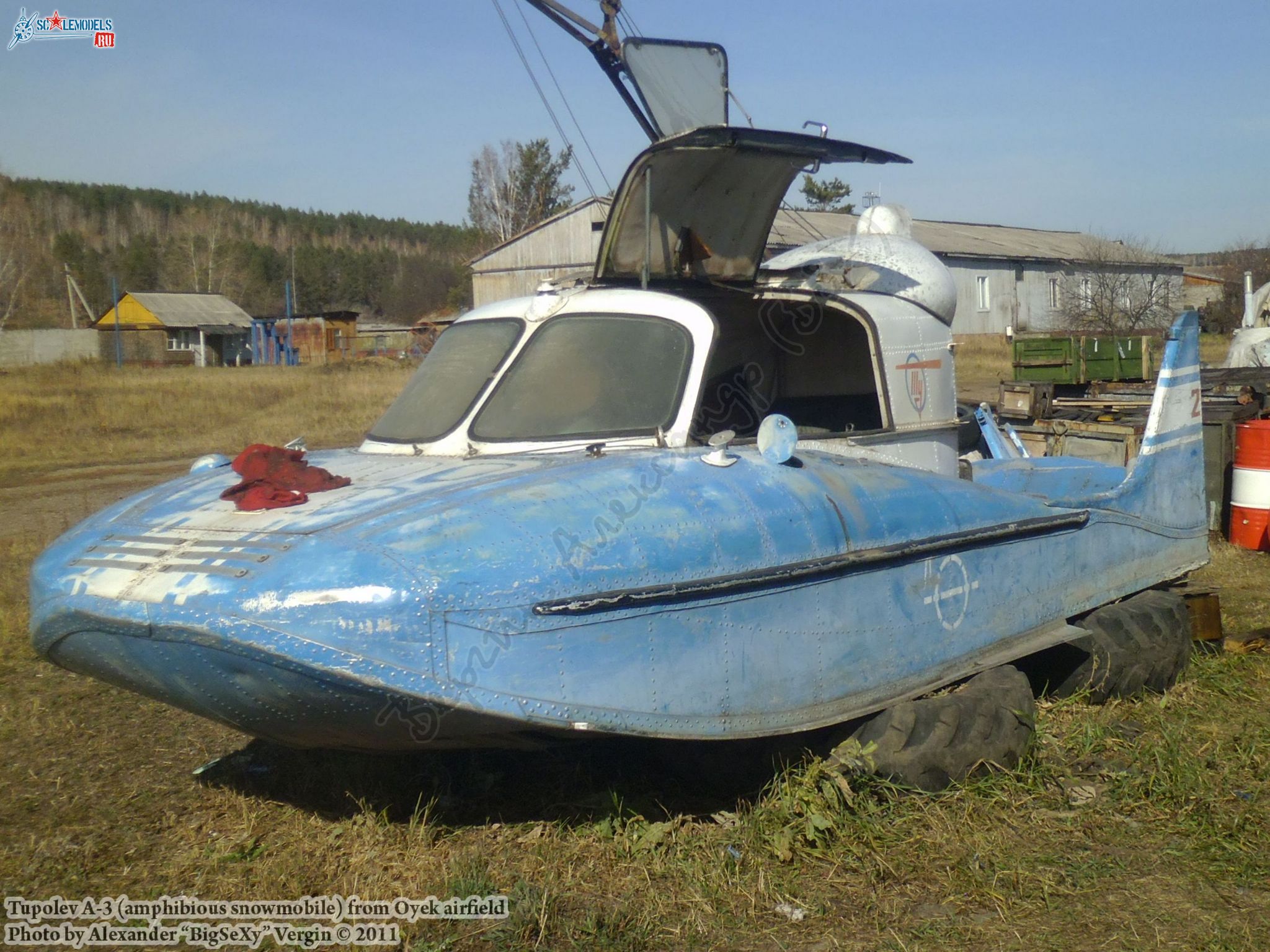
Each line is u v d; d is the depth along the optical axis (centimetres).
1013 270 3891
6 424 2056
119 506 410
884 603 406
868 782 393
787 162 495
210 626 307
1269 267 4262
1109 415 1091
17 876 370
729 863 358
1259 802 415
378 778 422
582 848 370
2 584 784
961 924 331
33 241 8650
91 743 495
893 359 492
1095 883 355
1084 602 515
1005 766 424
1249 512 873
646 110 534
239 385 2845
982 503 457
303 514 345
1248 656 589
